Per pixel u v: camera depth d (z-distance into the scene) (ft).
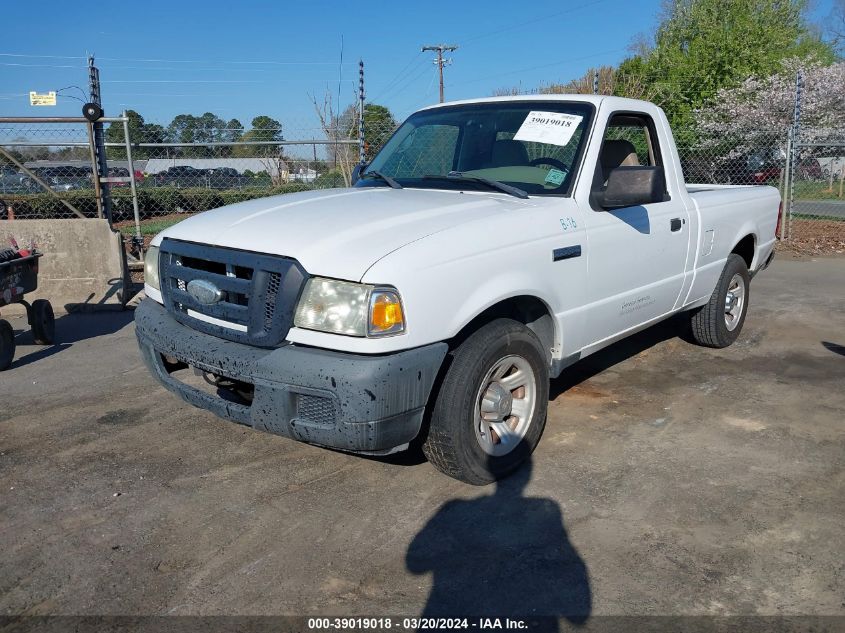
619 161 16.22
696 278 17.53
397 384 10.09
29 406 16.24
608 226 13.80
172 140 36.09
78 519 11.33
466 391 11.25
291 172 44.80
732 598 9.32
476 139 15.03
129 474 12.86
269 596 9.41
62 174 38.83
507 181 14.07
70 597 9.39
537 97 15.24
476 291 11.11
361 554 10.34
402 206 12.25
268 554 10.35
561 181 13.58
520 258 11.84
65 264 26.04
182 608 9.17
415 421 10.59
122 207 52.16
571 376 18.07
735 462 13.17
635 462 13.17
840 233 46.24
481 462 11.77
